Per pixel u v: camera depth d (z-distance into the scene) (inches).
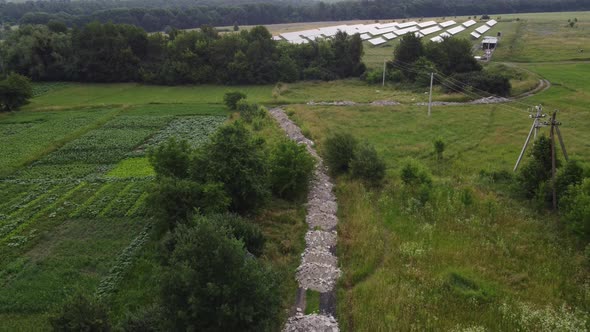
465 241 1162.0
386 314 888.3
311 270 1050.7
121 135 2218.3
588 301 916.0
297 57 3905.0
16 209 1425.9
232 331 745.6
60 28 4010.8
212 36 4099.4
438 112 2554.1
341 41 3927.2
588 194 1129.4
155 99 3181.6
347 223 1295.5
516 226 1226.6
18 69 3703.3
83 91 3462.1
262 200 1290.6
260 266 879.1
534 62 3666.3
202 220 788.0
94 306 786.8
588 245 1036.5
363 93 3257.9
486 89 2883.9
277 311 835.4
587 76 3068.4
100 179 1646.2
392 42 4790.8
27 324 890.7
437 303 919.7
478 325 856.3
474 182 1549.0
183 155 1300.4
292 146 1514.5
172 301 736.3
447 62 3383.4
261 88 3614.7
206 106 2910.9
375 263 1083.9
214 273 742.5
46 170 1779.0
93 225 1302.9
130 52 3747.5
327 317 902.4
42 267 1088.2
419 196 1385.3
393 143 2042.3
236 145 1269.7
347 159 1670.8
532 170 1384.1
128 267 1076.5
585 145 1846.7
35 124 2470.5
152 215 1248.2
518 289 970.1
